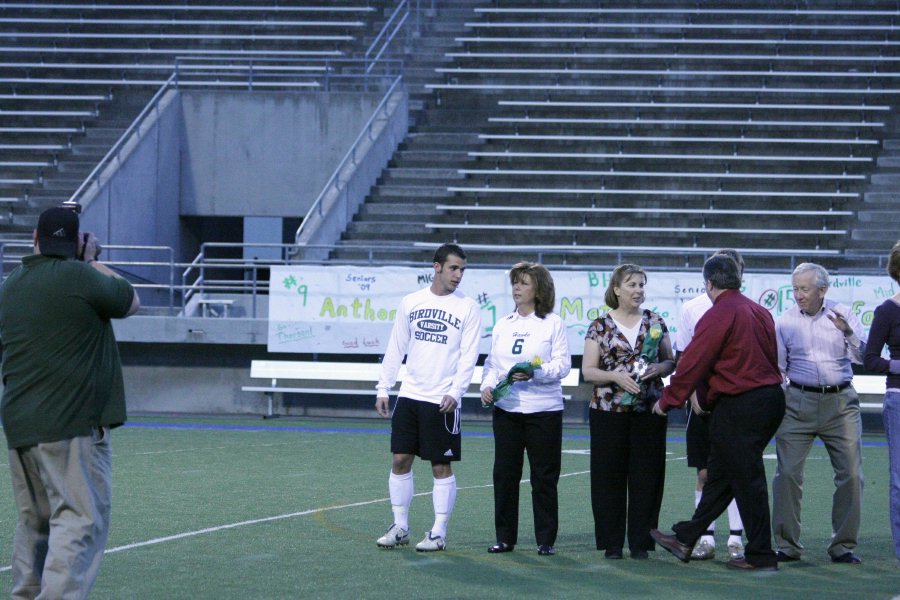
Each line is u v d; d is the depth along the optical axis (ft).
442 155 133.18
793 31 155.74
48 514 29.96
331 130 132.77
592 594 34.40
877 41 153.99
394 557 40.14
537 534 41.50
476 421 100.07
